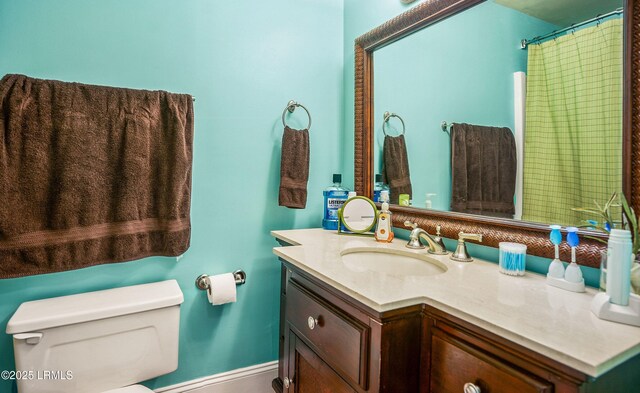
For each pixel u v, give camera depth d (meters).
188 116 1.40
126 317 1.20
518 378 0.57
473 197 1.15
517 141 1.01
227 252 1.57
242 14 1.56
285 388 1.19
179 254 1.38
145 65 1.37
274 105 1.65
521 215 1.00
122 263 1.35
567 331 0.58
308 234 1.51
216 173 1.52
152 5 1.38
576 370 0.49
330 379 0.90
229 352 1.59
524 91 0.99
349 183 1.78
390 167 1.53
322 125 1.78
